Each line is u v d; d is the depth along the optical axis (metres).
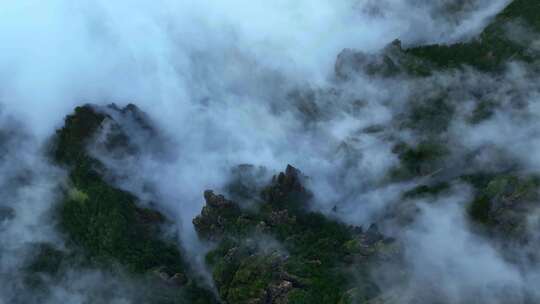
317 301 61.09
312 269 65.50
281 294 63.78
